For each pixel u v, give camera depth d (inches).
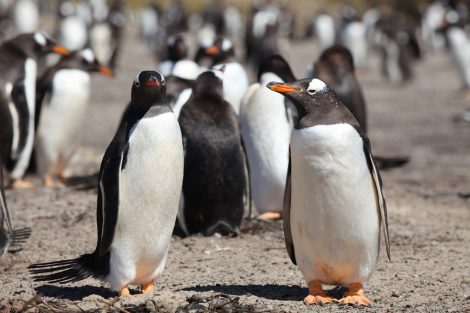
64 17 2068.2
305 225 357.7
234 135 508.1
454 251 486.6
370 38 2706.7
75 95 684.1
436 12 2869.1
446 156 912.9
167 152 350.9
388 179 775.7
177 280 415.8
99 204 363.3
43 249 479.8
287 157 539.2
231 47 680.4
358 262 361.4
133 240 357.4
